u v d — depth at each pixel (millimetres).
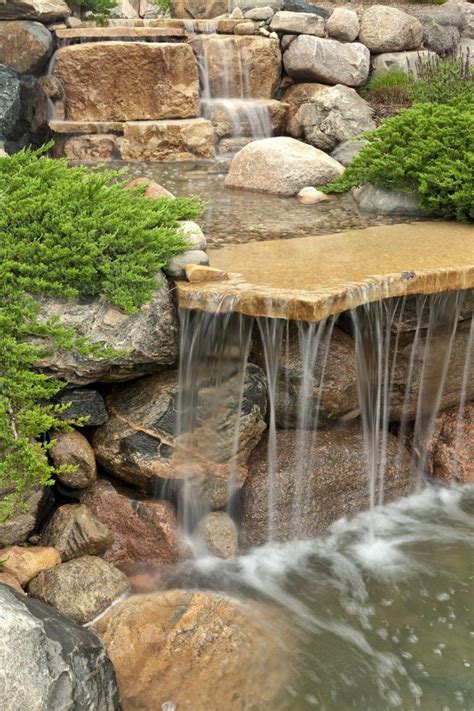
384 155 8312
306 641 4602
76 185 5773
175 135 11594
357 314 5715
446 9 15289
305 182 9430
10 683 3510
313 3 15328
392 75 13055
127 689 4148
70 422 5246
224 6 14781
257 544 5508
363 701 4203
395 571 5293
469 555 5484
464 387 6699
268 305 5082
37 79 11531
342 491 5824
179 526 5391
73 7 13203
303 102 12664
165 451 5375
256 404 5551
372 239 7043
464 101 9711
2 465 4867
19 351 4965
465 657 4531
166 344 5320
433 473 6477
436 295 6102
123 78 11727
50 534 5117
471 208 7613
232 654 4410
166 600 4707
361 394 6000
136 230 5461
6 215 5438
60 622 4047
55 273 5184
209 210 8484
